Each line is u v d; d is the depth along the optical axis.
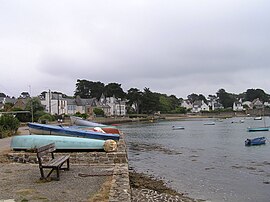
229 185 16.31
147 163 23.84
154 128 76.31
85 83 142.25
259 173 19.39
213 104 190.38
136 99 137.12
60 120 58.91
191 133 57.53
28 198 7.55
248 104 182.38
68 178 9.98
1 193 8.05
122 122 101.44
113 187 8.59
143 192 13.49
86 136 18.02
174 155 28.30
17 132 30.09
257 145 35.41
